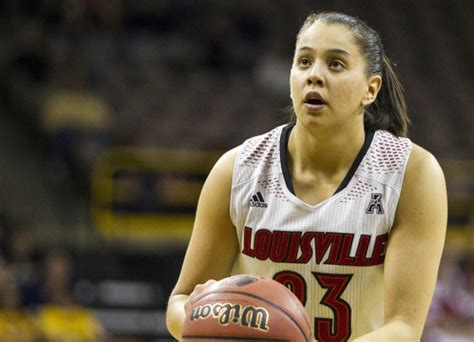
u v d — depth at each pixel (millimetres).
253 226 8352
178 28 40844
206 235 8594
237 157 8562
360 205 8148
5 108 38219
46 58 38094
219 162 8656
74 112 35594
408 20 45500
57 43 38406
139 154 31828
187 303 7281
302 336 6957
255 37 41062
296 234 8195
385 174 8211
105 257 29328
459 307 24156
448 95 42094
